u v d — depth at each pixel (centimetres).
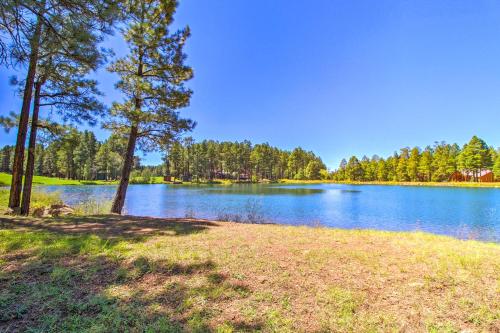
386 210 1859
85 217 830
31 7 435
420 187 5044
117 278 352
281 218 1502
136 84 986
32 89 884
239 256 450
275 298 314
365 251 491
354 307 298
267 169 9000
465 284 352
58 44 524
